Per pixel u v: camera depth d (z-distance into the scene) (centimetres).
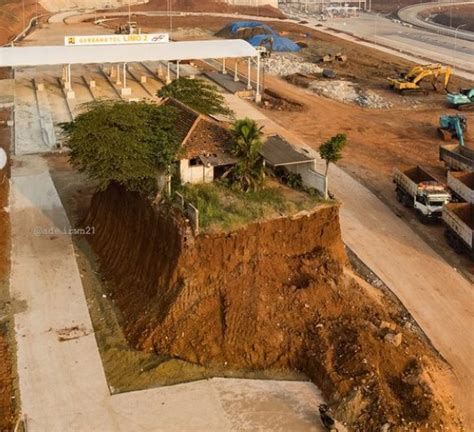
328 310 2677
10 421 2262
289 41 9469
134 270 3048
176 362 2541
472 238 3306
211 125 3269
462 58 9056
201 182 3141
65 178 4409
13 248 3450
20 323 2809
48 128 5397
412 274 3253
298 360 2534
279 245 2867
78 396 2389
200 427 2238
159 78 7244
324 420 2219
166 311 2673
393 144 5216
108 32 11231
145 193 3103
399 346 2552
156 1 15588
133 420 2273
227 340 2584
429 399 2281
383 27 12600
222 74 7531
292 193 3106
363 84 7288
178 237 2759
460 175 4019
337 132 5512
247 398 2375
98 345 2677
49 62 6138
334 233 3017
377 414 2222
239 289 2691
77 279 3164
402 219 3884
